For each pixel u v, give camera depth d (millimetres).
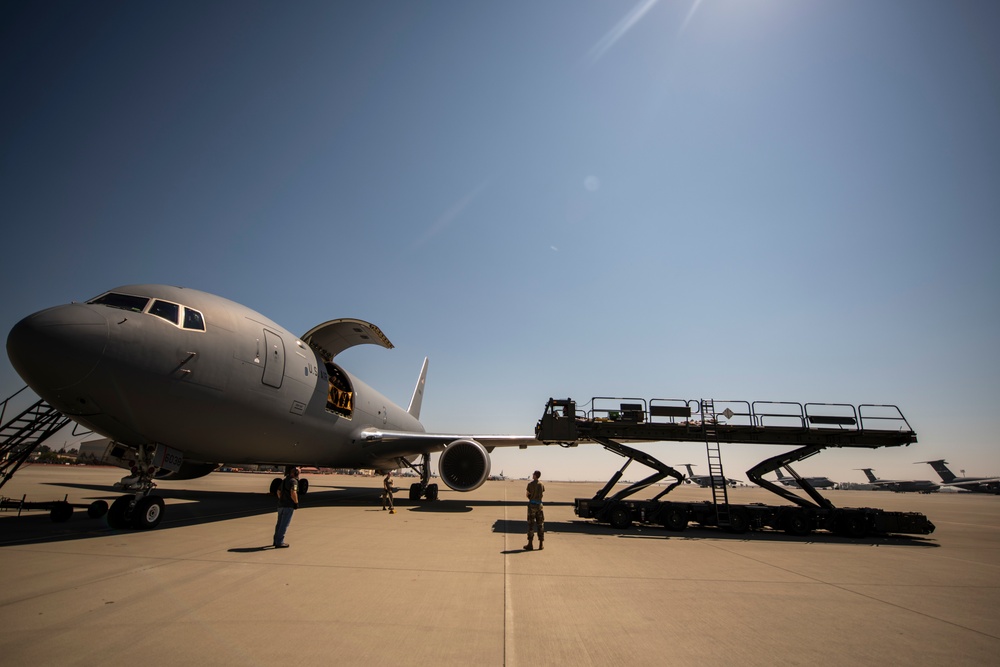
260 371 11758
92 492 19062
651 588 6133
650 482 13727
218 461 13445
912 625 4852
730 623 4777
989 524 17125
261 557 7281
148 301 9766
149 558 7004
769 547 10211
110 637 3977
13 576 5887
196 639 3980
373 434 18141
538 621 4676
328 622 4484
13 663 3414
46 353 8109
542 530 8883
